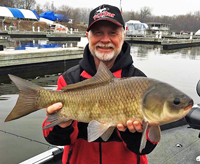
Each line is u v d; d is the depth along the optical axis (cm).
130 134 60
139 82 57
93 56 77
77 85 64
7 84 357
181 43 1262
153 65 604
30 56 445
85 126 69
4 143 165
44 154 99
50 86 354
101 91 60
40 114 232
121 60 73
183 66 595
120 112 57
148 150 63
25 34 1155
